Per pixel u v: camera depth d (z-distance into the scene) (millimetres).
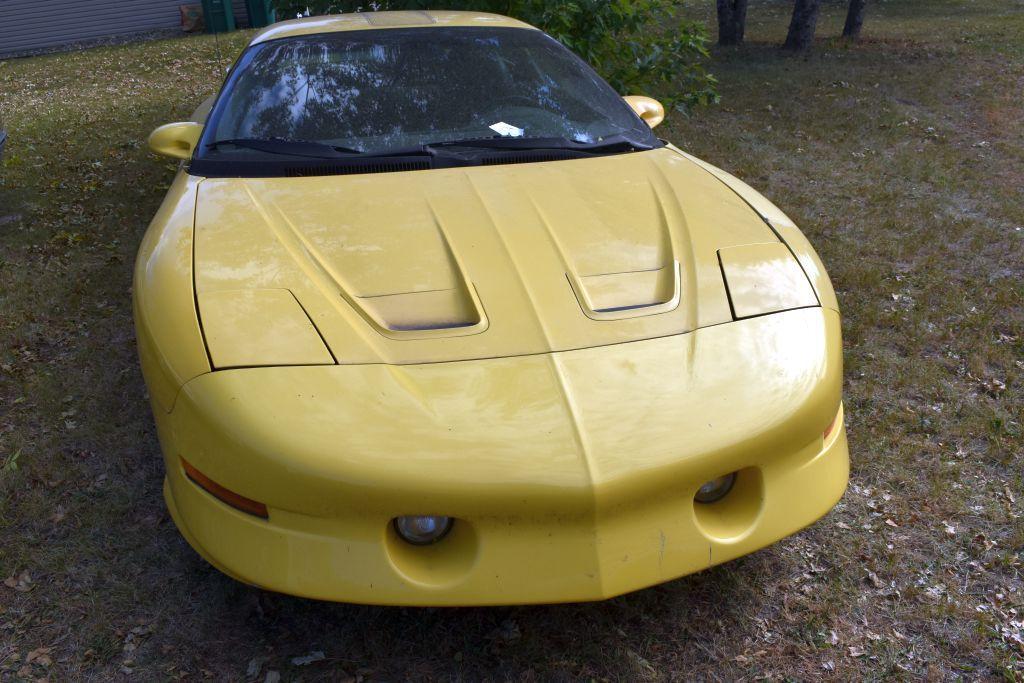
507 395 1818
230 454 1780
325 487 1718
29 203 5871
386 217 2355
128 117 9203
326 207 2410
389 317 1993
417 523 1758
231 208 2420
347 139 2783
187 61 14289
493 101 3000
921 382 3293
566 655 2061
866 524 2520
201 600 2223
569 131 2947
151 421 3074
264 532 1790
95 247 4938
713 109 9016
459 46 3264
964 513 2561
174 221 2404
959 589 2266
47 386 3303
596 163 2773
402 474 1700
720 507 1919
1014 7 20750
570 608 2207
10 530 2482
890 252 4707
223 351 1883
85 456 2857
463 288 2078
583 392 1838
